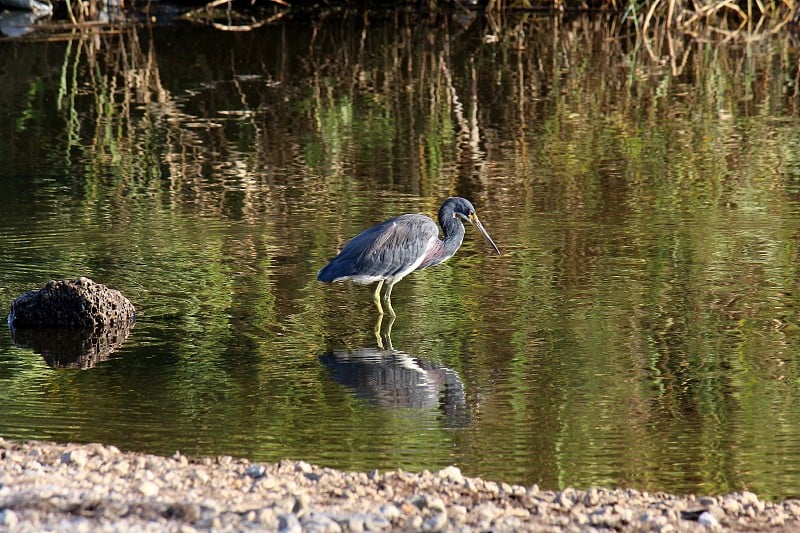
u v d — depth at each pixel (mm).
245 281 14312
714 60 28672
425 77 26953
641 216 16734
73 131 22562
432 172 19438
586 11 34719
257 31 32531
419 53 29625
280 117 23594
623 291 13719
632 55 29297
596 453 9438
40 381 11172
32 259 15094
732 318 12773
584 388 10906
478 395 10750
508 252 15273
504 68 27828
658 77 26797
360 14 34906
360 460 9289
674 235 15852
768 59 28641
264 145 21469
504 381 11117
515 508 8039
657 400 10602
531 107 24094
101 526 7438
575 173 19203
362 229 16359
